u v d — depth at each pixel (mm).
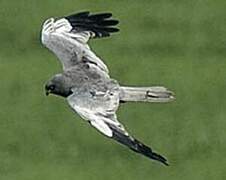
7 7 38125
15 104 32062
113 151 29672
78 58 16953
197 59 34625
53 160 29625
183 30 36562
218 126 30891
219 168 29172
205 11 37594
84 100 15758
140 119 31109
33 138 30547
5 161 29609
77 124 30875
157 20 37250
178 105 31844
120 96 15914
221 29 36562
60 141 30312
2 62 34562
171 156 29719
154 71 33906
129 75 33812
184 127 30844
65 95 16375
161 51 35125
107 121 15430
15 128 31031
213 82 33188
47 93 16500
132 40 35875
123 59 34594
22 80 33281
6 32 36688
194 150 29938
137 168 29062
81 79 16312
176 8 37781
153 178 28906
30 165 29453
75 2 38812
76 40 17500
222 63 34375
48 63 34406
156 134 30625
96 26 17922
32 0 38625
